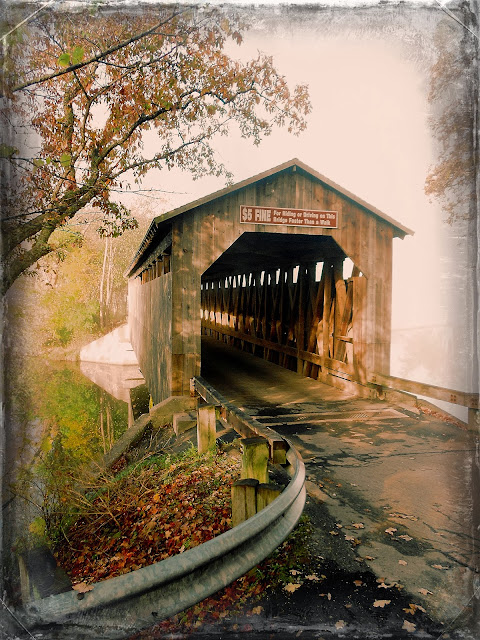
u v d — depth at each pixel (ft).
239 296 58.23
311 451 18.38
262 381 35.86
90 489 18.28
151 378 39.27
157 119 29.45
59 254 22.89
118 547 14.12
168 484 16.85
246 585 9.80
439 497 13.69
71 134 21.83
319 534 11.70
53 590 11.61
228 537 6.82
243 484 10.94
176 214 25.30
